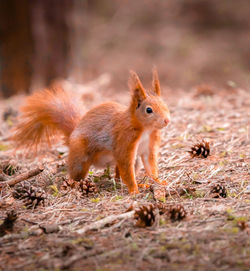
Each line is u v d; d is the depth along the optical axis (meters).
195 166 9.37
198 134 11.60
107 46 33.94
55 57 20.11
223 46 31.84
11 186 8.85
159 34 35.12
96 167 9.30
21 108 10.55
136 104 8.14
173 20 37.03
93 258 5.48
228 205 7.05
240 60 29.19
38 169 8.91
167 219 6.59
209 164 9.39
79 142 8.90
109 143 8.62
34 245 5.96
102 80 22.42
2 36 19.72
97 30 36.59
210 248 5.53
